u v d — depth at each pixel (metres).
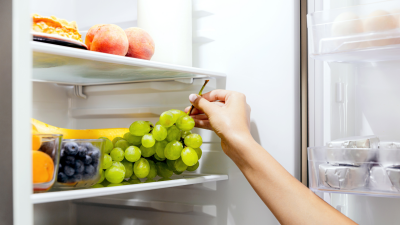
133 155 0.80
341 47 0.69
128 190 0.69
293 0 0.91
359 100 0.89
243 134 0.78
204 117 0.97
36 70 0.86
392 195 0.66
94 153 0.68
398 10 0.63
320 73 0.87
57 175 0.63
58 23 0.69
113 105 1.22
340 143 0.71
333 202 0.86
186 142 0.84
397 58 0.77
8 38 0.48
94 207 1.25
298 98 0.91
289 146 0.90
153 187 0.74
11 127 0.47
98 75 0.97
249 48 0.98
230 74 1.01
